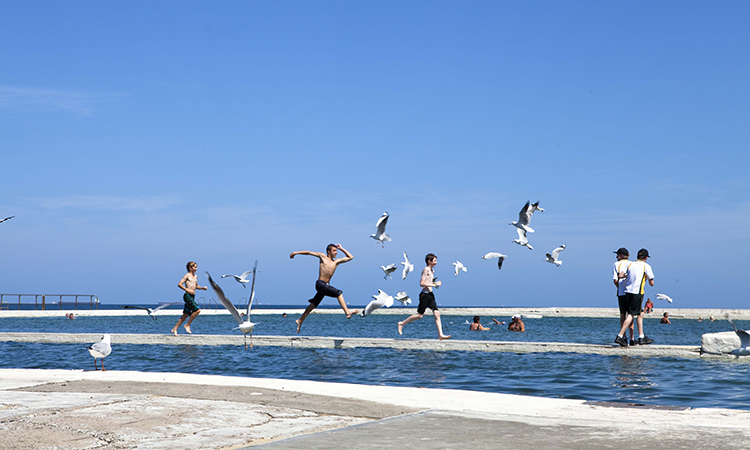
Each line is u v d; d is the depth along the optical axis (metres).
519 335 23.84
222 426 5.19
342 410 5.91
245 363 12.08
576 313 58.47
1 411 5.78
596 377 9.77
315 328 31.67
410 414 5.66
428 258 15.28
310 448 4.31
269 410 5.88
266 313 64.12
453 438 4.62
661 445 4.37
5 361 12.84
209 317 51.22
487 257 13.48
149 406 6.05
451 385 8.95
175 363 12.20
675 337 21.83
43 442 4.63
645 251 13.72
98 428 5.09
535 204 12.35
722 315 52.28
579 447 4.31
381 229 13.23
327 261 14.98
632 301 13.61
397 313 61.19
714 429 4.93
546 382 9.23
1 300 46.12
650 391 8.29
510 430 4.91
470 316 56.59
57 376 8.38
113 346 15.84
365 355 13.35
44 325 32.81
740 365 11.30
